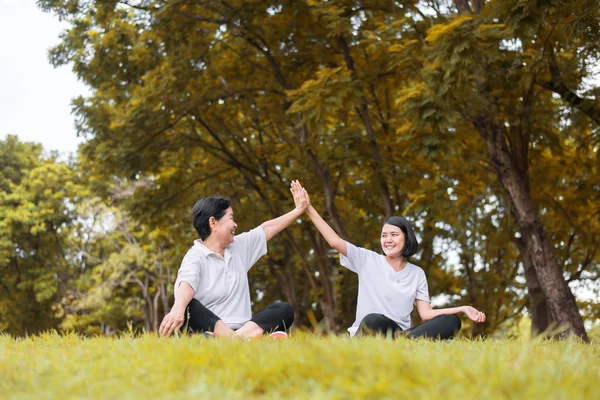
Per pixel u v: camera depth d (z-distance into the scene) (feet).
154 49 55.62
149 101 53.26
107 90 59.26
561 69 39.24
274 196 61.16
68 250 118.93
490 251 60.70
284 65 51.88
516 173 42.68
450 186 49.70
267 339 12.21
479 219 57.26
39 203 112.16
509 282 66.33
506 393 6.64
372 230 60.29
